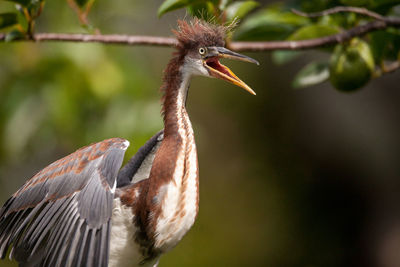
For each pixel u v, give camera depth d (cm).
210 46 744
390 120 1436
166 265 1474
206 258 1520
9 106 1150
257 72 1614
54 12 1147
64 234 664
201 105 1672
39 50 1140
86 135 1129
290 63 1563
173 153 705
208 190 1622
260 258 1551
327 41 812
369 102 1450
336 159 1530
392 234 1491
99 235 657
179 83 741
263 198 1614
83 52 1127
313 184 1589
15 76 1158
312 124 1545
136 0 1251
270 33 888
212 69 740
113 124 1127
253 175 1634
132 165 766
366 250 1527
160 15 778
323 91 1500
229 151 1653
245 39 889
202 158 1647
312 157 1577
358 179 1516
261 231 1578
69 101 1122
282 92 1591
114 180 670
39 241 663
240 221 1586
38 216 679
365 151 1476
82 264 655
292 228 1580
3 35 782
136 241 707
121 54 1155
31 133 1155
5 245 714
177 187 699
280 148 1623
